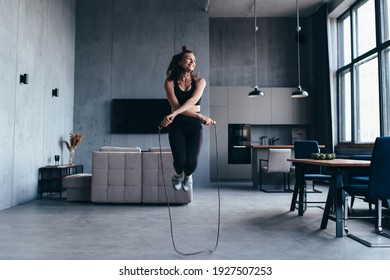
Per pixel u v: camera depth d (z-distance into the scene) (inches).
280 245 111.5
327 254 101.3
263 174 289.3
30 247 108.5
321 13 345.1
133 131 315.6
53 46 261.6
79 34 323.3
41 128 236.4
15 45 194.5
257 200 219.9
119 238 120.7
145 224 145.6
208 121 88.4
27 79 202.2
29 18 214.8
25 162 210.1
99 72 321.4
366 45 291.1
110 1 326.6
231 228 137.6
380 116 260.2
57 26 271.1
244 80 387.2
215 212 175.5
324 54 340.8
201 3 327.0
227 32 390.9
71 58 311.6
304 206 183.0
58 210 182.2
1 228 137.4
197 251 104.3
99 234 127.0
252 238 121.0
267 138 386.6
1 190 180.9
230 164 365.7
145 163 198.5
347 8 320.2
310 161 138.6
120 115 316.5
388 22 259.6
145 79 322.0
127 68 322.7
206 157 317.1
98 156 199.9
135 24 325.7
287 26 390.9
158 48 324.2
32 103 220.1
